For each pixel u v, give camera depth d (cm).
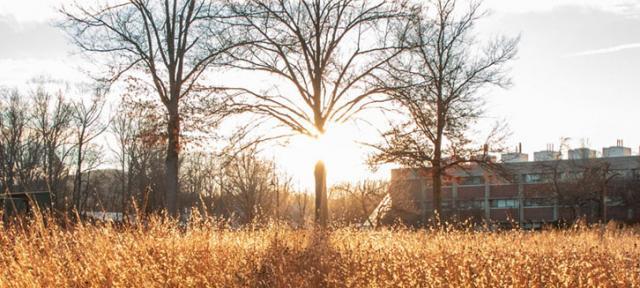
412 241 1327
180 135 2781
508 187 9669
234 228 1300
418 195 6216
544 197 9050
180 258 930
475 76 3522
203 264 955
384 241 1320
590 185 7388
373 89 2886
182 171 4825
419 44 3103
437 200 3516
